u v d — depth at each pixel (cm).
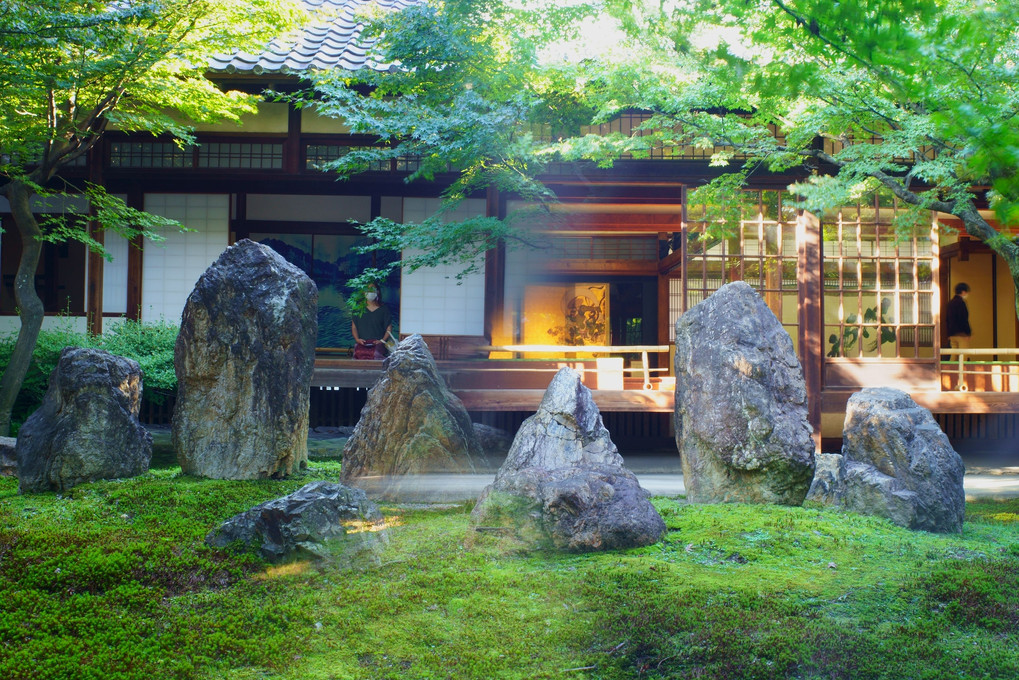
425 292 1162
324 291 1277
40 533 480
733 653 338
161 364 1031
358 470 626
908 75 199
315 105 1115
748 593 395
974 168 179
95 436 621
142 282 1160
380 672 337
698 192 928
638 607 380
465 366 1059
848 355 1058
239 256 672
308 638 365
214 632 368
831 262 1062
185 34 915
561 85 942
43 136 960
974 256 1557
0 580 417
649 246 1395
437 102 950
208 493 583
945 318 1548
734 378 589
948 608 379
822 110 673
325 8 1173
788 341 616
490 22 916
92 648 351
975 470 974
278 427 658
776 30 215
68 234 994
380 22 929
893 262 1056
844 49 199
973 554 472
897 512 545
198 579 421
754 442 576
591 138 847
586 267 1380
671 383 1035
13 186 926
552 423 575
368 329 1097
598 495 475
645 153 885
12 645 355
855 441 602
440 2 947
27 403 1032
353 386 1052
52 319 1162
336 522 456
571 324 1374
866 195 1012
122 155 1127
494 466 760
